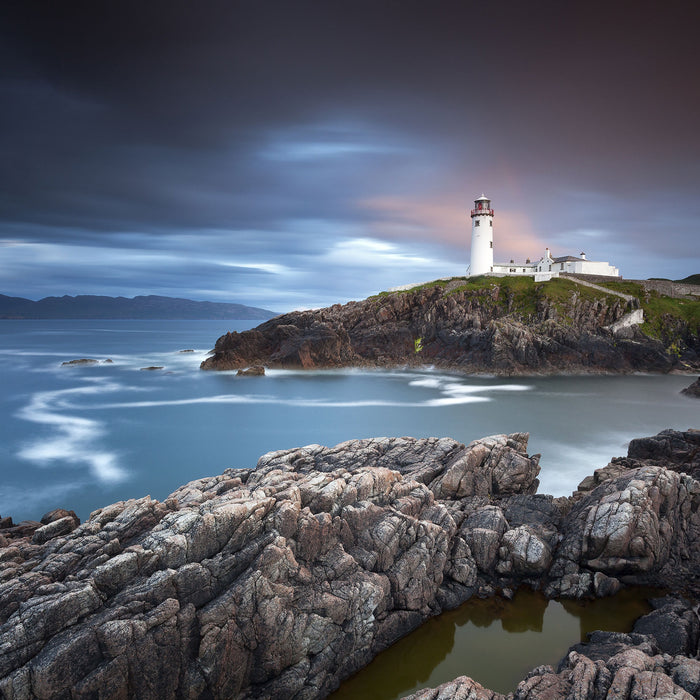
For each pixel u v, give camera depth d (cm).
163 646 1703
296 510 2145
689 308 12256
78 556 1914
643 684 1475
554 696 1573
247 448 5666
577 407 7581
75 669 1562
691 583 2553
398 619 2270
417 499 2666
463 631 2323
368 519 2395
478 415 7069
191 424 6700
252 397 8531
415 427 6506
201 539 1930
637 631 2189
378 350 11856
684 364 10788
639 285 13712
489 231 15412
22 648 1558
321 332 11744
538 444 5453
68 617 1648
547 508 3009
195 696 1755
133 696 1658
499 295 12875
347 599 2067
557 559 2631
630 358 10912
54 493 4384
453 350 11344
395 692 1994
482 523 2777
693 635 2030
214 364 11588
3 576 1830
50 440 5956
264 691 1892
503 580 2608
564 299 11950
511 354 10631
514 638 2270
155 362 13438
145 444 5794
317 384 9706
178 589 1803
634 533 2517
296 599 1989
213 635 1772
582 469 4553
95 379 10419
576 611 2417
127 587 1786
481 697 1620
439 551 2498
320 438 6069
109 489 4456
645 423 6525
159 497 4291
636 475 2808
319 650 1984
